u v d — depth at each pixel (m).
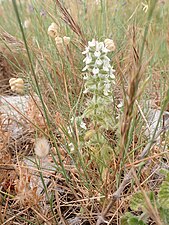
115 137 0.22
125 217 0.16
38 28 0.34
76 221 0.18
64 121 0.21
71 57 0.26
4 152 0.21
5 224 0.17
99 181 0.19
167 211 0.15
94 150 0.20
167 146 0.19
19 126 0.25
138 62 0.13
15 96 0.32
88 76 0.20
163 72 0.26
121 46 0.30
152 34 0.27
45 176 0.20
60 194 0.20
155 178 0.20
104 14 0.33
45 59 0.28
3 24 0.42
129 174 0.15
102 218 0.16
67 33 0.29
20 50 0.30
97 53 0.19
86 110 0.20
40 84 0.27
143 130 0.21
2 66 0.35
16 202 0.18
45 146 0.16
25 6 0.39
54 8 0.31
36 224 0.17
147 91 0.25
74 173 0.20
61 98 0.24
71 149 0.19
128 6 0.36
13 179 0.20
